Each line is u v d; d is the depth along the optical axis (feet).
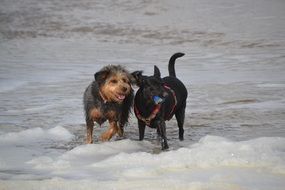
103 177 24.08
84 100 33.50
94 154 29.76
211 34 119.85
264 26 123.75
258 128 36.32
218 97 50.49
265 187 21.67
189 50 103.81
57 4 168.04
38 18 153.28
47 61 91.30
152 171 24.47
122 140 32.24
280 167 24.38
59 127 36.24
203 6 151.74
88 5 165.58
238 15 138.21
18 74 73.05
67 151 30.60
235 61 83.61
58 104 48.47
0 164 27.37
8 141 33.73
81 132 36.68
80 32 137.18
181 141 33.58
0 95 54.85
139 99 31.73
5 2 170.19
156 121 31.48
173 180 22.68
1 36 134.62
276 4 147.43
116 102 32.58
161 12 149.89
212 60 86.17
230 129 36.40
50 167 26.66
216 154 27.14
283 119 39.24
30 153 30.55
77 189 21.85
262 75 66.39
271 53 91.56
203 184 21.80
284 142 29.73
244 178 23.12
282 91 53.06
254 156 26.63
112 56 98.37
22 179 24.20
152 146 32.01
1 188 22.13
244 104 46.50
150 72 71.82
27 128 38.29
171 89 32.96
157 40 120.57
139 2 161.89
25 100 51.31
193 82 61.21
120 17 149.18
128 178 23.66
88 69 78.18
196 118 40.73
